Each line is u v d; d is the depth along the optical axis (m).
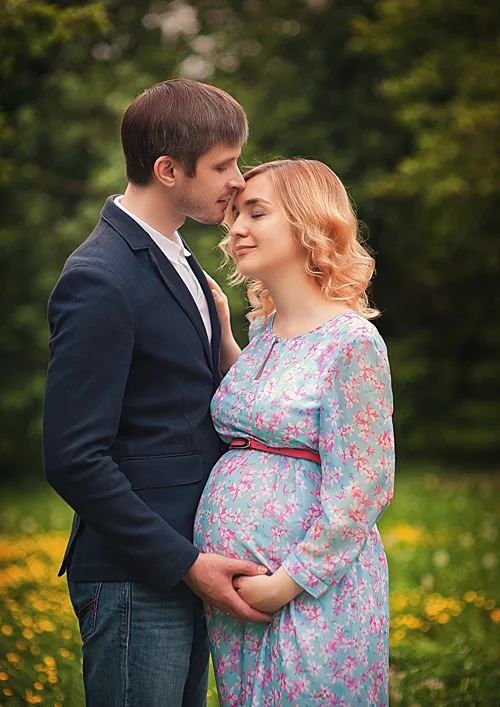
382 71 11.66
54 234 11.22
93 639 2.48
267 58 11.91
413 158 10.25
